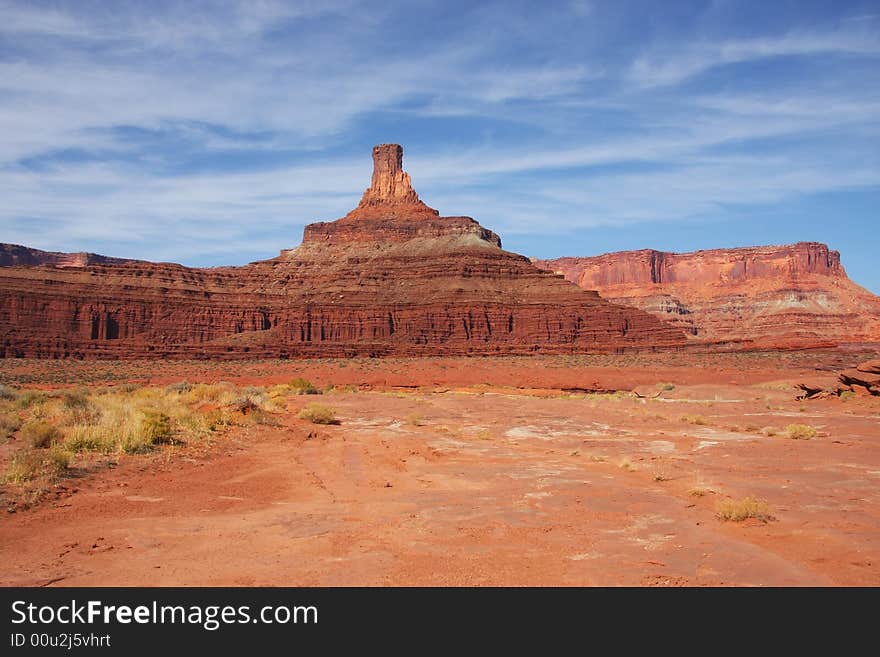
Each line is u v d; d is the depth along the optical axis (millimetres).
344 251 199625
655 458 20969
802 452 21812
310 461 20359
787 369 90375
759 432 28312
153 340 148125
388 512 13688
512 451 23422
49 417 24328
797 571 9859
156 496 14727
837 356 105000
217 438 23078
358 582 9586
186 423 24281
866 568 9977
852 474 17734
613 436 27656
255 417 28391
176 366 110250
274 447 22891
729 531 12172
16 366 104125
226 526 12477
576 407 41312
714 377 82000
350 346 132125
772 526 12367
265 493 15625
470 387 78062
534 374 89750
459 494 15562
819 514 13258
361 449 22938
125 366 110062
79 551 10750
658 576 9711
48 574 9797
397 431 29734
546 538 11688
